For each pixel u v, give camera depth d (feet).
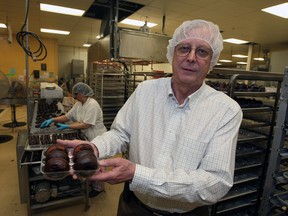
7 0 12.69
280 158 5.25
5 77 11.33
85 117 7.52
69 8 13.80
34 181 6.87
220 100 2.90
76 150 2.61
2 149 11.76
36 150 5.80
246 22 14.66
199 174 2.42
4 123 16.72
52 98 12.10
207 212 3.37
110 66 12.98
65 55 33.01
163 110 3.14
